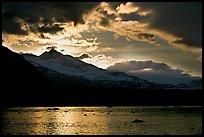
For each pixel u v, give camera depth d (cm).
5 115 15975
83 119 13550
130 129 9019
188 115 14938
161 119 12612
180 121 11575
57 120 13025
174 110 19900
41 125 10600
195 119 12425
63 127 9925
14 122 11731
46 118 14225
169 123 10825
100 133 8106
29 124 10919
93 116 15425
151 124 10494
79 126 10250
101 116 15375
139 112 18262
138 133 8031
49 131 8725
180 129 8838
